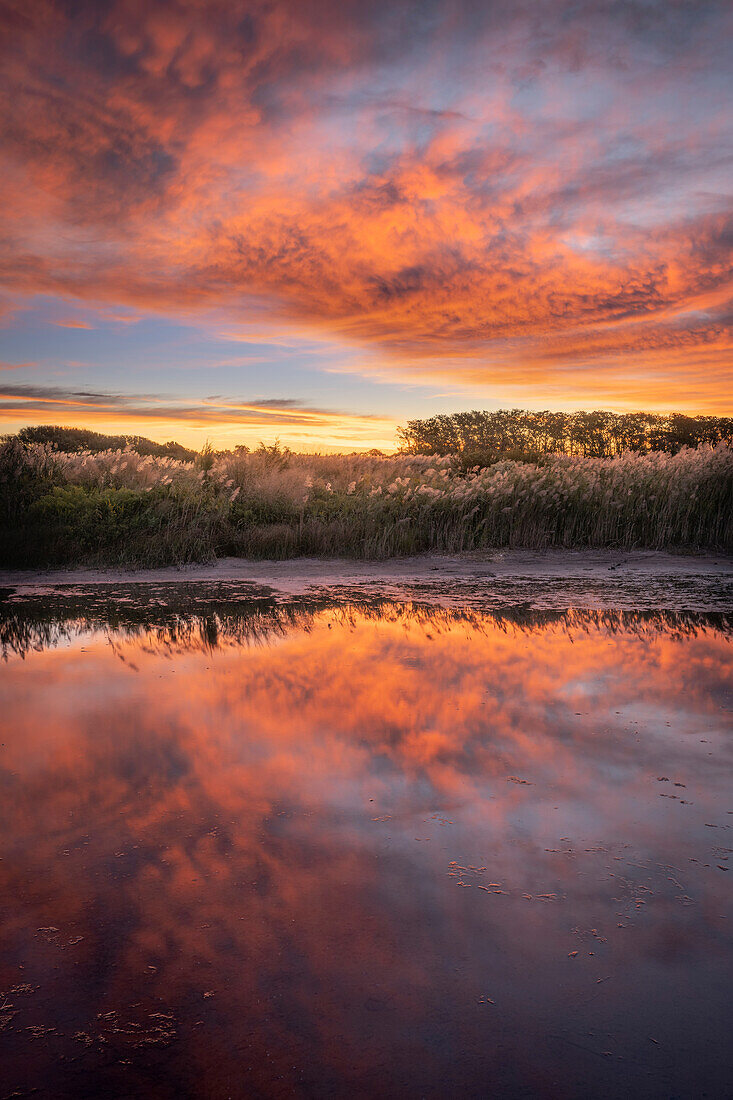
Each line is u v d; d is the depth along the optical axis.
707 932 2.31
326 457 21.20
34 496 14.55
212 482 15.65
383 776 3.51
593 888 2.56
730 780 3.48
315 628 7.23
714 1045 1.86
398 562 12.62
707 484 15.40
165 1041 1.87
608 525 14.55
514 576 11.29
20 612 8.13
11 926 2.34
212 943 2.25
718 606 8.56
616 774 3.54
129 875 2.63
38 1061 1.81
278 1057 1.82
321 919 2.37
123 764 3.65
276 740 3.99
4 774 3.52
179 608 8.43
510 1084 1.74
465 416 31.30
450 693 4.88
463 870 2.67
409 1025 1.92
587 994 2.03
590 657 5.92
